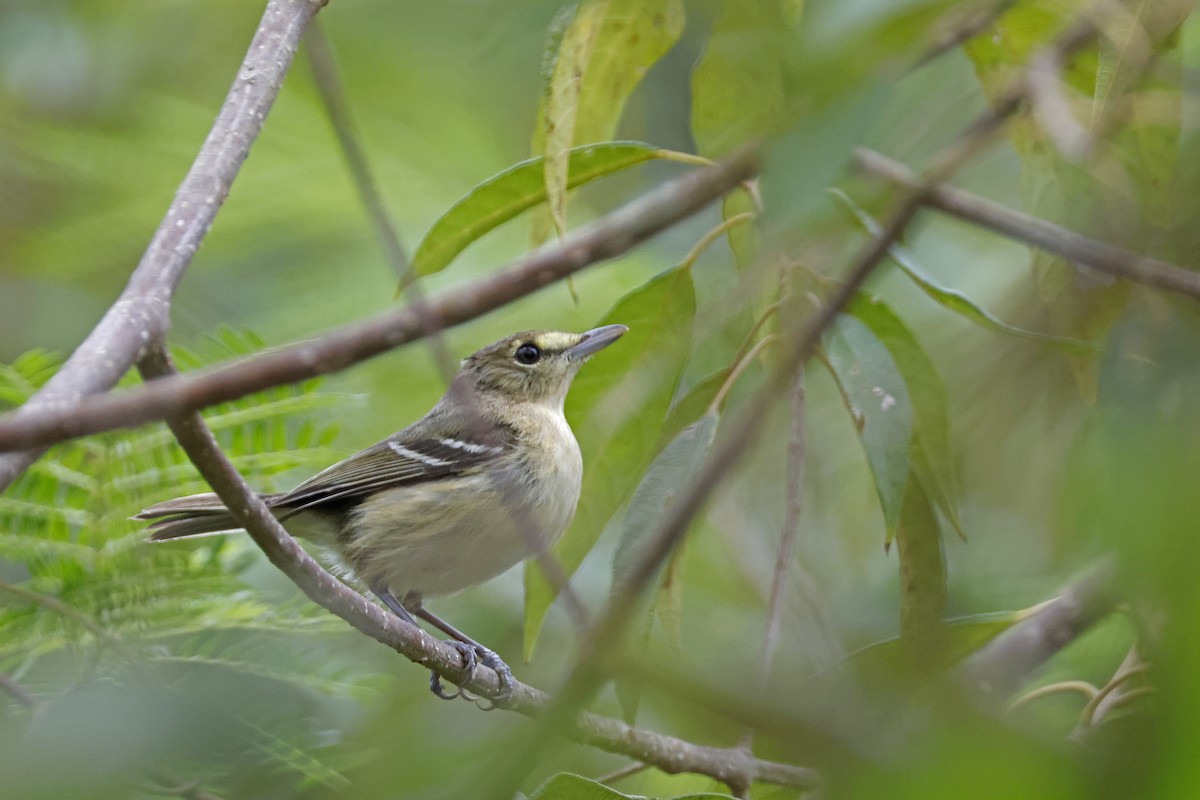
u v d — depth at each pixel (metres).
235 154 7.20
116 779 5.96
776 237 6.20
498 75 14.92
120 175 14.28
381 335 6.24
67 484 8.80
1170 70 9.77
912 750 3.27
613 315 9.95
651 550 5.21
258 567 11.76
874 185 9.20
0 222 14.38
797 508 9.34
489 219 9.20
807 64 5.90
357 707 10.62
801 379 9.52
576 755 12.29
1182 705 2.82
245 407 8.88
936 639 8.71
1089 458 5.56
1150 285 7.79
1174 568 2.98
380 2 14.77
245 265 14.07
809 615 12.35
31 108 14.91
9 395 8.38
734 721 4.26
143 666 8.01
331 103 6.21
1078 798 2.94
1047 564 11.62
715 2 7.88
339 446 12.44
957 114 12.95
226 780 7.38
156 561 9.03
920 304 14.28
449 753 9.05
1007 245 14.24
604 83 9.43
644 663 4.95
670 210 7.80
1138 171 9.84
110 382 5.84
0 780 5.53
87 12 15.34
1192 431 3.40
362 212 13.83
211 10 15.65
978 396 12.77
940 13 6.25
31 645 8.49
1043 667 11.11
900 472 9.02
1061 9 9.40
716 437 10.00
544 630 13.95
